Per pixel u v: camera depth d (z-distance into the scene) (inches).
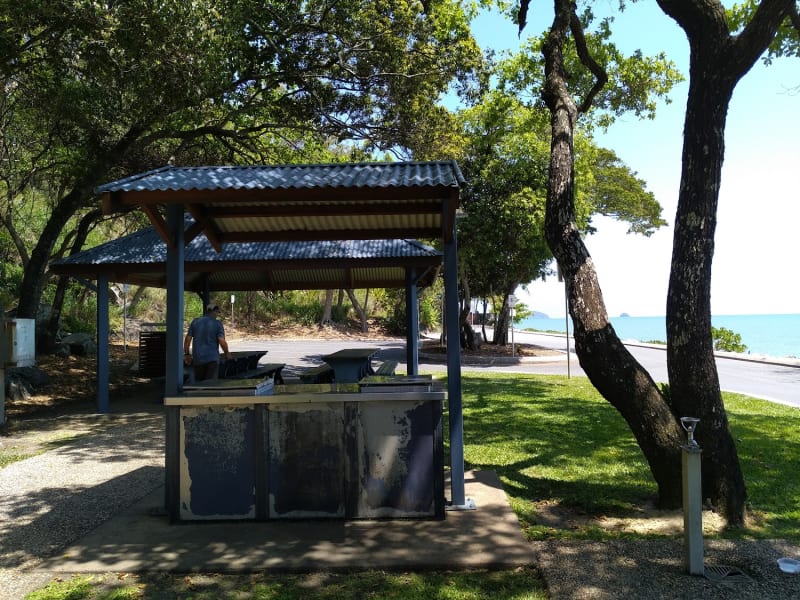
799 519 198.5
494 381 602.2
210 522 192.1
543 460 281.3
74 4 358.9
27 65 444.8
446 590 143.9
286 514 192.5
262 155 655.1
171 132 564.7
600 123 521.7
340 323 1600.6
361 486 193.8
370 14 524.4
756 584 144.7
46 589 147.0
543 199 874.8
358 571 156.4
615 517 204.2
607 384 205.0
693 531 150.2
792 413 418.6
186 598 140.8
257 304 1515.7
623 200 1359.5
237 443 193.8
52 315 700.7
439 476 193.6
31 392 506.6
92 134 526.0
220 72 441.1
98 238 1095.0
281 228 256.8
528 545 170.9
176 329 199.5
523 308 1568.7
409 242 479.5
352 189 191.2
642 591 141.1
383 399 193.3
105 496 229.1
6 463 286.5
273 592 143.8
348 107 576.4
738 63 196.9
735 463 197.5
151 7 367.6
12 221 797.2
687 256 201.2
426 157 604.4
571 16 299.9
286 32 510.6
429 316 1747.0
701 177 201.0
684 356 199.9
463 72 566.6
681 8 201.5
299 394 194.2
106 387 445.4
